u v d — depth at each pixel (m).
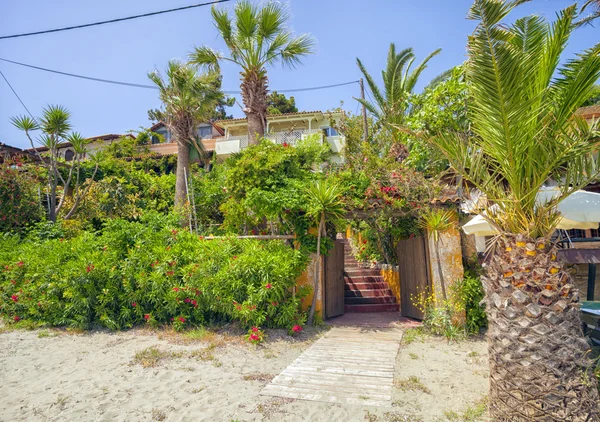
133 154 24.56
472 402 4.20
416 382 4.77
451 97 9.63
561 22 3.40
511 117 3.27
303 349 6.39
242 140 25.12
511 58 3.11
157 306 7.55
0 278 8.43
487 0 3.06
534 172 3.40
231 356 5.92
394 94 16.56
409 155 11.51
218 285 7.10
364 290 11.41
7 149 13.83
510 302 3.43
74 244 8.45
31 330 7.48
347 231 18.14
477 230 7.13
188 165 12.92
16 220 10.81
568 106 3.35
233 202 9.07
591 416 3.16
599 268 9.38
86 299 7.39
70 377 5.03
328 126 26.00
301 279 8.27
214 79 12.82
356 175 8.73
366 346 6.48
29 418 3.89
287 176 8.88
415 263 8.91
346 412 3.99
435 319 7.47
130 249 7.88
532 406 3.21
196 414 3.97
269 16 10.09
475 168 3.72
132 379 4.96
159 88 12.74
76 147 11.73
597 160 3.27
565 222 6.61
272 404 4.19
